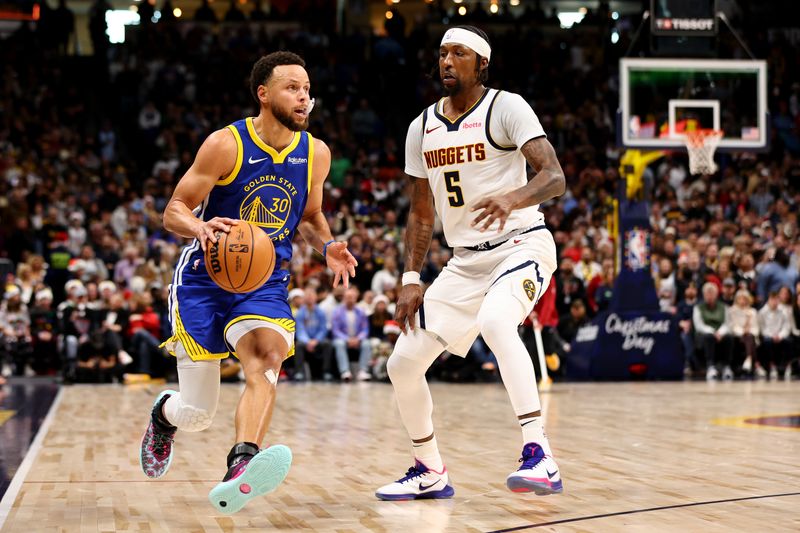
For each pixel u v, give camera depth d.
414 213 4.59
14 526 3.73
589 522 3.72
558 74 24.44
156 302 14.35
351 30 27.36
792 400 10.49
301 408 9.51
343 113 22.72
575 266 15.69
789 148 22.08
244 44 24.22
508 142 4.30
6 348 13.93
